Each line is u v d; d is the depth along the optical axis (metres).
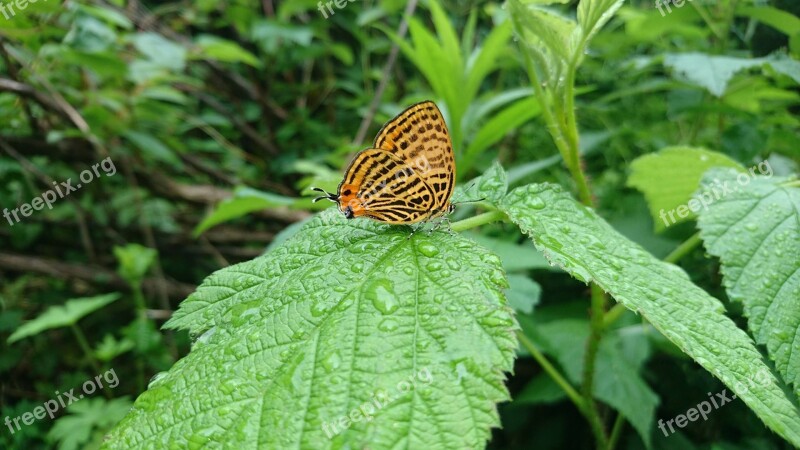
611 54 0.18
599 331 0.09
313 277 0.06
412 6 0.20
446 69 0.14
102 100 0.17
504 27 0.13
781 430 0.05
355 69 0.26
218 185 0.22
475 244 0.06
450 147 0.07
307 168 0.17
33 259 0.19
